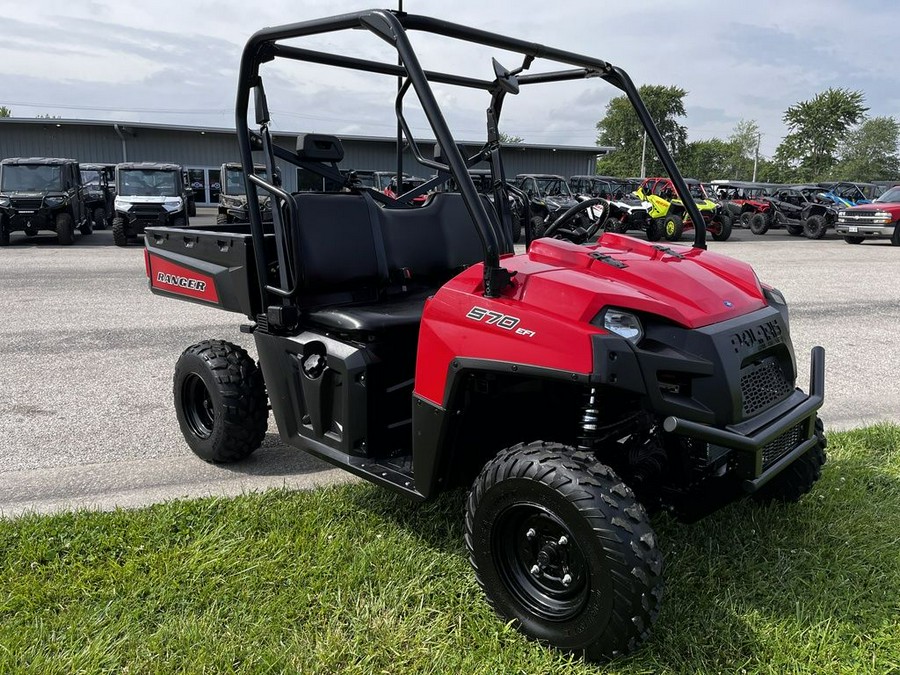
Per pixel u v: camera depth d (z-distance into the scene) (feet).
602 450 8.56
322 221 10.41
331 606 7.87
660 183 63.46
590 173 110.52
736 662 7.11
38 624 7.52
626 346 7.02
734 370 7.40
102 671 6.88
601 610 6.63
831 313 25.79
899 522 9.88
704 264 9.16
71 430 13.51
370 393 9.38
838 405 15.48
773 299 9.18
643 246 9.49
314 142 10.93
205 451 11.81
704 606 7.93
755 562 8.84
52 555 8.83
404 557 8.80
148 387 16.16
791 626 7.64
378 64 11.50
